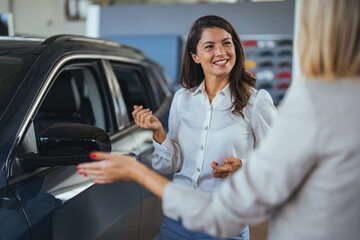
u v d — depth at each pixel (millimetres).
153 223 2307
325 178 755
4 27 8164
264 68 9539
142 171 909
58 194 1395
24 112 1418
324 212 763
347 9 759
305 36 814
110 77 2154
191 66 1492
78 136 1356
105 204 1657
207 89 1453
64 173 1483
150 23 10992
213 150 1399
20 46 1733
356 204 750
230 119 1384
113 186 1753
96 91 2084
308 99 759
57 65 1664
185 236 1426
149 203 2197
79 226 1456
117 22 11281
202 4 10352
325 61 776
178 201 865
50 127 1399
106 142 1397
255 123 1391
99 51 2135
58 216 1356
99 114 2086
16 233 1185
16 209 1225
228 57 1370
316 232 775
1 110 1409
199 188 1437
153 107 2711
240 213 812
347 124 736
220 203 825
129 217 1898
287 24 9422
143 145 2152
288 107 786
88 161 1358
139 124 1434
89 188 1562
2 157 1292
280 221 830
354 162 735
